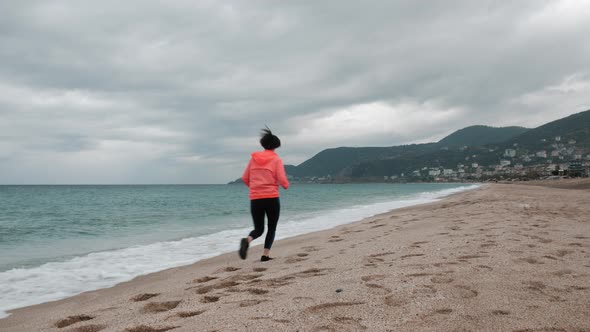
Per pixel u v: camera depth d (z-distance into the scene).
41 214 20.48
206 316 2.62
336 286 3.22
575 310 2.42
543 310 2.43
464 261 3.95
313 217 14.70
